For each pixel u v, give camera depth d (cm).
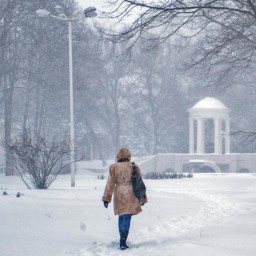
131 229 3197
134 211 2533
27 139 6356
